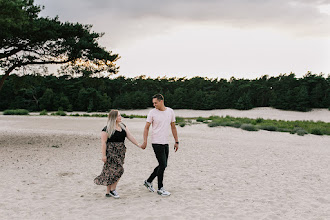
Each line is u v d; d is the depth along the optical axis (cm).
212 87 12838
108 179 470
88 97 9619
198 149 1198
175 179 652
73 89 9888
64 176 665
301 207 452
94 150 1120
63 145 1257
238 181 637
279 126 2842
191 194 523
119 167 477
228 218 394
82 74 1459
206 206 448
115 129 470
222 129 2334
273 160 946
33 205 446
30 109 9525
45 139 1477
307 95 8588
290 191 553
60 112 4706
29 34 1220
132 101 10294
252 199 493
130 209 429
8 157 911
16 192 520
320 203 476
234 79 12975
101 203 460
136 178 657
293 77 10425
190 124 2759
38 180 620
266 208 443
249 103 9212
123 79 12812
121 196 505
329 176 703
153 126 504
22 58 1428
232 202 473
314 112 8300
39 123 2819
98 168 768
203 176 687
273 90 10144
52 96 9650
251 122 3253
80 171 725
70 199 482
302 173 736
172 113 514
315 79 9625
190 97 10394
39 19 1276
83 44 1314
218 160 929
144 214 406
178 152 1107
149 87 12925
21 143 1295
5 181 601
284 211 430
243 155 1048
